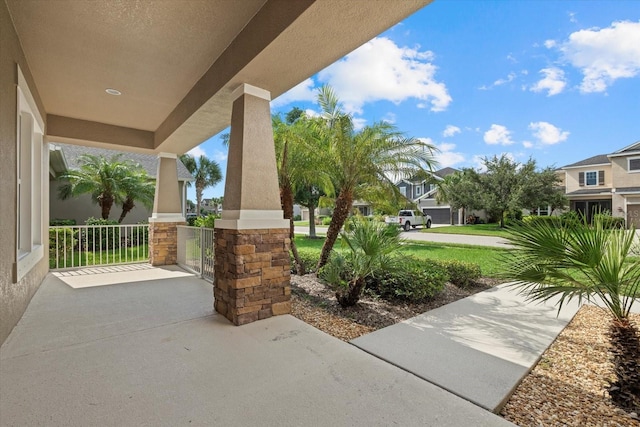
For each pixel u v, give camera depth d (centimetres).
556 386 246
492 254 943
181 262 730
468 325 367
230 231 376
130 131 672
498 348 305
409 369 262
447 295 503
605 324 377
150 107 554
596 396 232
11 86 326
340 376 250
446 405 214
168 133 591
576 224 236
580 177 2314
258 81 376
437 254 948
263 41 310
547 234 238
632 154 1834
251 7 312
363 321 379
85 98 514
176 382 238
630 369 218
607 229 228
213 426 191
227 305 379
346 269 485
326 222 2878
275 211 398
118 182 1189
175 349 296
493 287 562
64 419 195
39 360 272
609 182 2192
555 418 208
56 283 559
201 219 910
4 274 306
